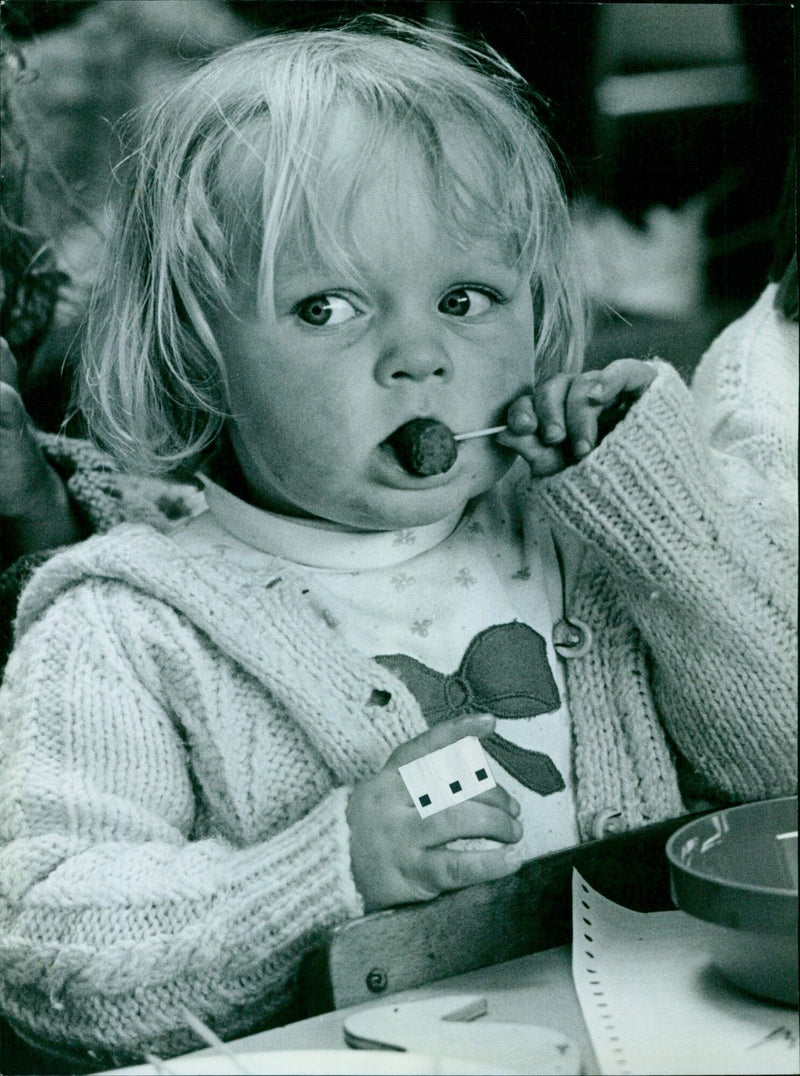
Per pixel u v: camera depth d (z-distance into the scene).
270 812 0.63
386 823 0.56
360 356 0.62
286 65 0.66
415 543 0.70
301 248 0.61
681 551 0.65
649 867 0.60
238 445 0.68
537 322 0.72
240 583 0.66
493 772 0.66
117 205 0.71
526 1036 0.47
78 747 0.63
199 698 0.64
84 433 0.80
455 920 0.55
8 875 0.60
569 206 0.73
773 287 0.81
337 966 0.52
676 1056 0.46
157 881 0.58
